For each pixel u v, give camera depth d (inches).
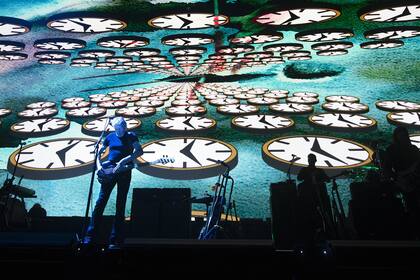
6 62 509.7
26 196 291.3
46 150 407.8
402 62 474.3
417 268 147.2
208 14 540.4
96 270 152.9
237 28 535.2
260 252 152.7
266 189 375.2
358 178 266.8
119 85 508.1
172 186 379.6
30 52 520.4
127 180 205.5
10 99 486.9
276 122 432.1
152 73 517.3
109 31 539.8
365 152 383.6
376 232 203.5
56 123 447.8
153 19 544.1
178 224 229.0
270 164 380.2
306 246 154.3
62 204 374.9
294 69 501.4
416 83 458.6
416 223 202.4
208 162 380.5
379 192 209.0
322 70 493.4
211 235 259.8
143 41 538.0
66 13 533.0
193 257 153.4
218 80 508.1
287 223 188.4
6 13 552.4
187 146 405.4
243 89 494.9
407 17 490.3
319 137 412.2
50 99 490.3
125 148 211.2
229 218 336.2
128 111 461.1
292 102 463.5
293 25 525.3
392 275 147.8
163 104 474.6
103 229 249.8
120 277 153.3
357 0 514.9
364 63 486.3
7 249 153.9
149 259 153.9
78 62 519.8
